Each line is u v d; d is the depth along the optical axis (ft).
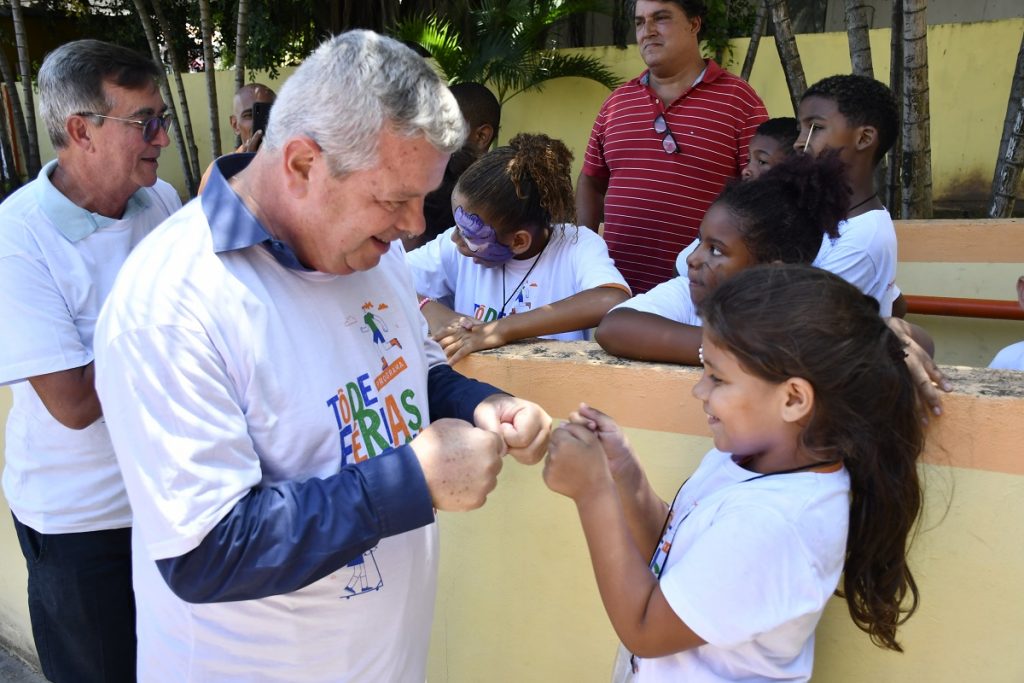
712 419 4.13
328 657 4.50
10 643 10.28
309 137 3.69
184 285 3.83
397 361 4.73
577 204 11.34
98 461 6.22
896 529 4.01
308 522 3.66
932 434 4.65
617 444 4.83
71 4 38.14
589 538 4.22
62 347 5.63
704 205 9.85
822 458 3.95
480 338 6.24
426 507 3.85
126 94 5.77
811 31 30.40
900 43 15.39
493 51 24.58
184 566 3.66
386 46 3.72
